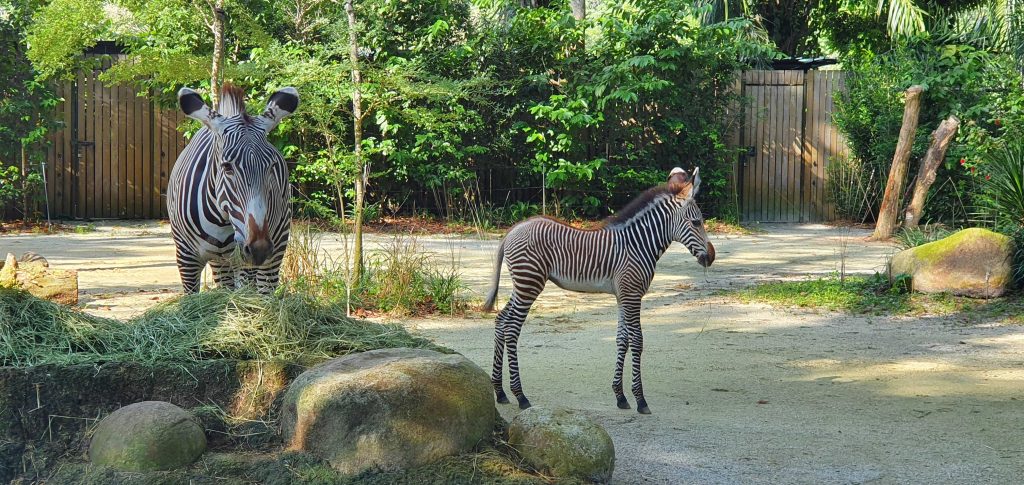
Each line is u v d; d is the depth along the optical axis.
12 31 16.77
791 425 5.79
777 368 7.38
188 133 15.21
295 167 16.81
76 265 12.05
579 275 6.22
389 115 16.30
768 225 18.97
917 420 5.93
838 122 19.00
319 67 10.51
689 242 6.29
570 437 4.47
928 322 9.27
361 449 4.19
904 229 14.65
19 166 17.06
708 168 18.64
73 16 12.93
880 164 18.84
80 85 17.66
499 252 6.47
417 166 17.55
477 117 16.75
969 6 22.92
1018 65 19.80
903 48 19.27
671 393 6.58
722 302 10.33
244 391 4.65
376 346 5.07
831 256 14.18
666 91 18.16
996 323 9.16
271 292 5.61
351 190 16.22
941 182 17.84
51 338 4.73
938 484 4.74
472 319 9.28
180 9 13.18
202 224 6.08
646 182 17.88
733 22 18.62
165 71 12.59
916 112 16.09
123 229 16.48
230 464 4.22
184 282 6.64
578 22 18.70
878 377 7.10
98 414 4.49
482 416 4.47
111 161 17.97
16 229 16.12
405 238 15.16
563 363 7.46
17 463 4.32
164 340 4.84
